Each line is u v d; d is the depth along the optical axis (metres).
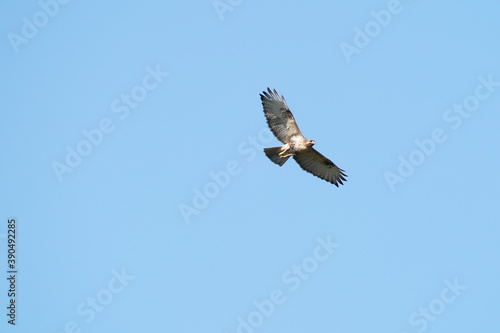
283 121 44.94
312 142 44.81
